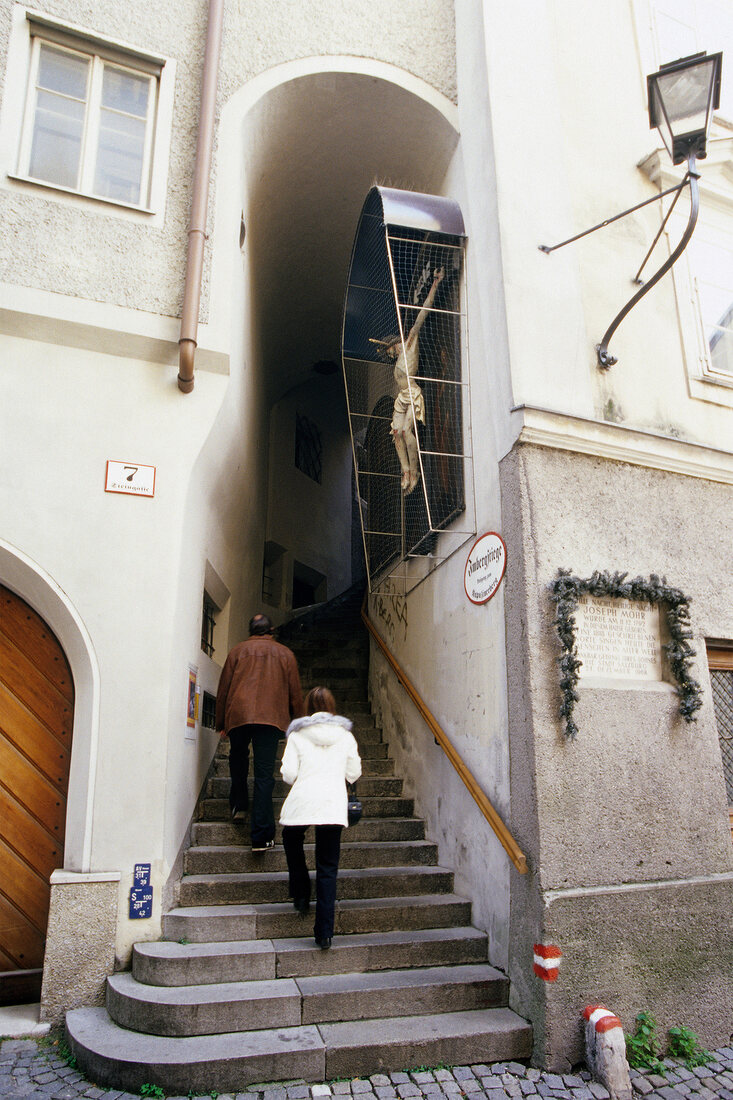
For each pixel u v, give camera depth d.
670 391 5.33
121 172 5.03
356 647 9.01
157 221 4.91
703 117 4.14
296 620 10.59
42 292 4.52
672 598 4.59
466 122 5.74
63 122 4.96
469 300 5.48
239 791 5.11
